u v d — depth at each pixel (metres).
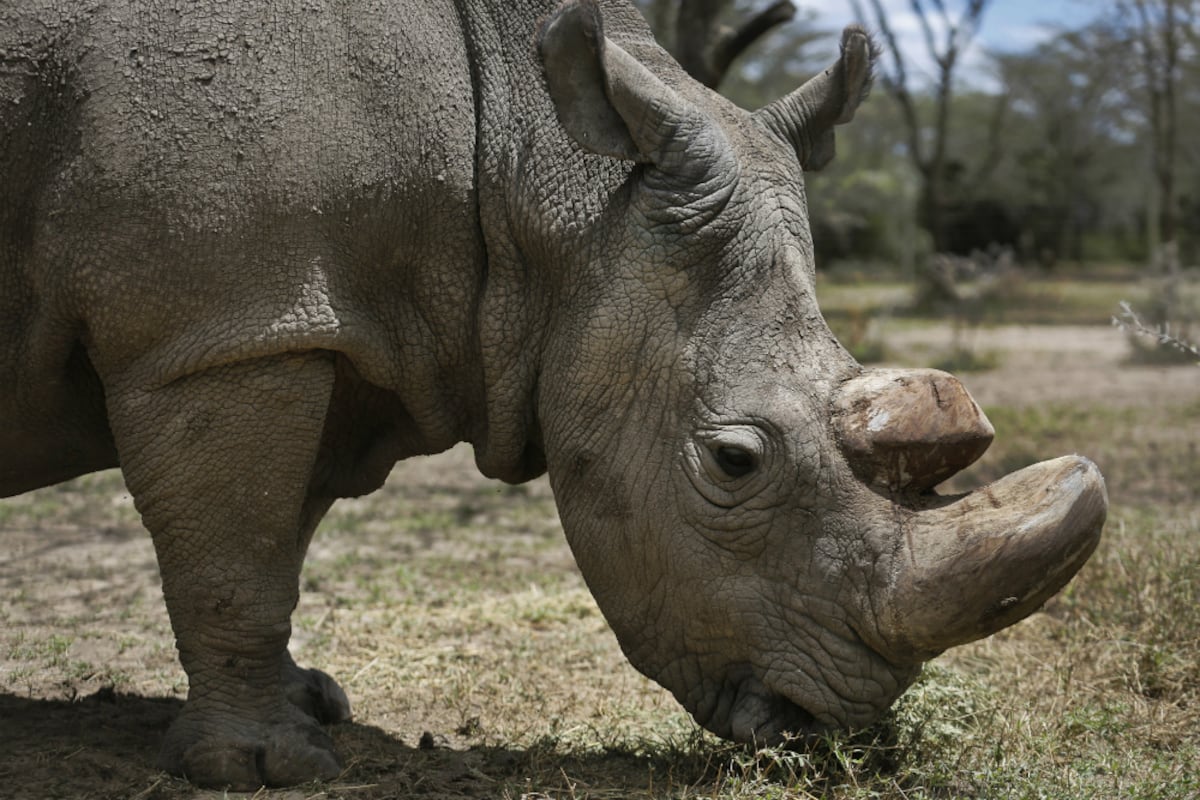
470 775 4.62
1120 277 50.47
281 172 4.12
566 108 4.03
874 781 4.27
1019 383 18.84
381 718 5.41
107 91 4.12
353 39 4.25
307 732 4.52
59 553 8.12
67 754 4.66
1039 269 51.12
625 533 4.16
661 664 4.22
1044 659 5.98
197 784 4.37
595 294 4.19
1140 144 60.03
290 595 4.45
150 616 6.74
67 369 4.49
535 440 4.60
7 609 6.77
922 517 3.81
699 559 4.04
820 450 3.89
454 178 4.34
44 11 4.21
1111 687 5.64
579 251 4.23
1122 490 10.37
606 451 4.17
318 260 4.20
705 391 4.03
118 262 4.12
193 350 4.16
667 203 4.06
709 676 4.16
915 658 3.87
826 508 3.89
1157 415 15.09
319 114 4.17
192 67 4.13
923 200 51.59
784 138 4.36
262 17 4.20
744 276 4.04
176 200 4.09
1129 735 5.05
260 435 4.25
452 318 4.45
